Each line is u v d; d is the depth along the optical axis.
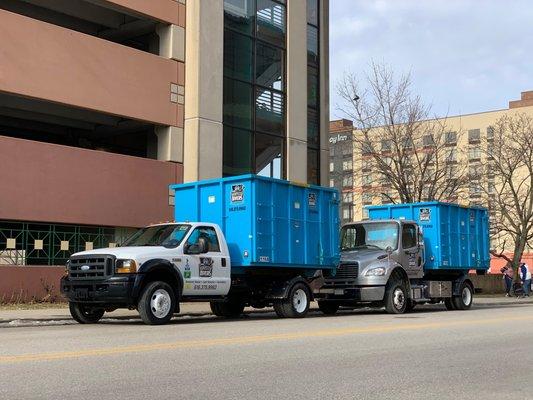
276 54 27.06
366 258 17.75
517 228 37.66
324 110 29.44
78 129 25.38
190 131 23.09
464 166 39.09
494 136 52.44
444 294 20.39
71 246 20.09
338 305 18.88
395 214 21.34
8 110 22.36
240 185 15.29
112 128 24.48
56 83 19.56
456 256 21.12
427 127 39.59
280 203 15.76
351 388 6.84
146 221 21.83
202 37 23.42
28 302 18.44
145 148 26.61
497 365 8.60
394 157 33.69
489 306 24.69
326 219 17.08
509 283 33.81
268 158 26.22
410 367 8.22
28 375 7.16
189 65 23.39
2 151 18.23
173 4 23.16
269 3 26.91
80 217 19.97
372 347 9.96
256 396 6.36
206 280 14.23
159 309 13.33
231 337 10.87
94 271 13.09
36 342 10.02
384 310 21.09
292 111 27.25
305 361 8.47
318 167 29.00
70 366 7.76
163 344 9.83
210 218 15.73
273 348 9.62
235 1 25.28
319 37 29.72
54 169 19.42
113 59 21.14
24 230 18.95
